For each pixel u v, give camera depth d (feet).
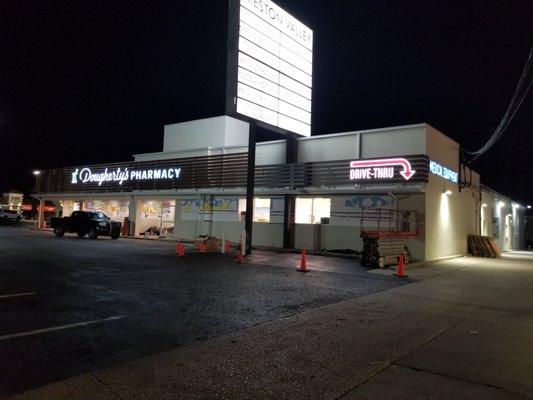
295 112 76.59
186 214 99.04
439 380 16.70
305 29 79.51
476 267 62.34
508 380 16.88
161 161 103.35
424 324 25.99
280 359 18.63
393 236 58.54
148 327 23.31
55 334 21.45
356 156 74.54
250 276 43.73
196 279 40.50
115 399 14.02
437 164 71.87
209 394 14.71
